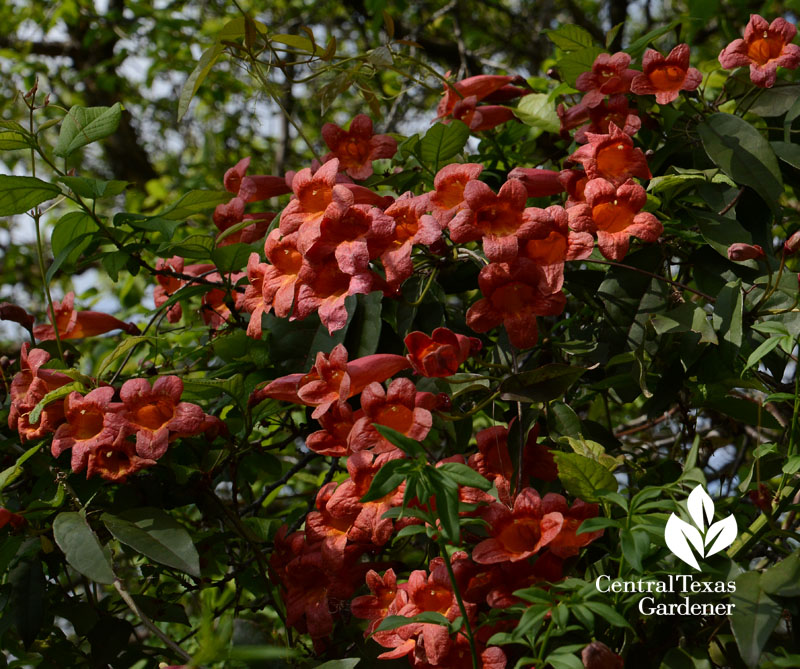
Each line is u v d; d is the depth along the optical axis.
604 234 2.14
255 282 2.43
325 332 2.48
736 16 4.75
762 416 2.36
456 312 2.70
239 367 2.66
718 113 2.51
